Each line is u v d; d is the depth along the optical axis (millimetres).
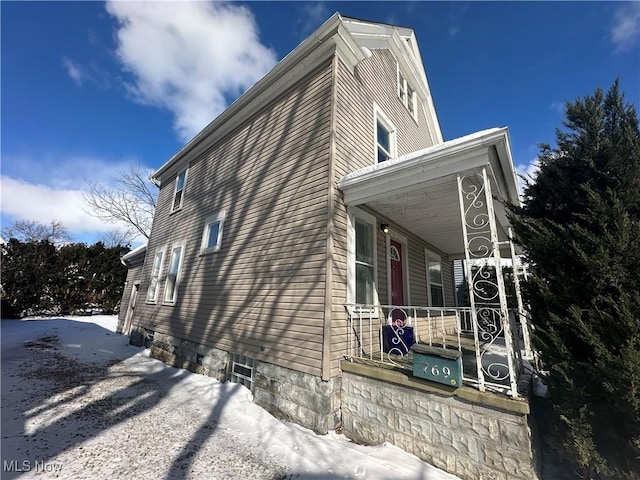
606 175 2621
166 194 10156
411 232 6441
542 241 2732
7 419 3537
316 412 3553
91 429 3404
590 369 2318
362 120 5480
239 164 6523
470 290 2973
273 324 4492
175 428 3549
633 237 2283
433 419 2910
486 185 3070
